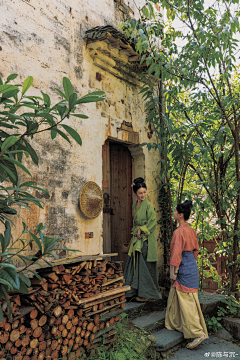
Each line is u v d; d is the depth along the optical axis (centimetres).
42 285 247
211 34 399
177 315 369
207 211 488
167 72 439
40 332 238
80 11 394
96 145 409
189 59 449
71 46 374
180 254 363
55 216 336
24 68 308
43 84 331
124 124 477
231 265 458
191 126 444
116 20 473
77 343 274
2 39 287
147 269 413
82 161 381
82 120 386
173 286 374
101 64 420
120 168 546
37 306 232
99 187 398
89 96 161
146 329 361
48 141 333
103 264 317
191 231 378
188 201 385
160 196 552
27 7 315
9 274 142
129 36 434
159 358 323
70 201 358
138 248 415
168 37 475
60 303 261
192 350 349
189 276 361
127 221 535
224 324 417
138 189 436
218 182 474
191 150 452
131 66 473
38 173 319
